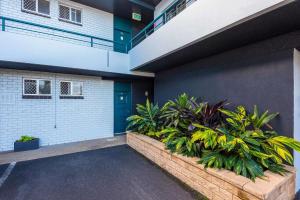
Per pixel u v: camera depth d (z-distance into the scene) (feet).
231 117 9.91
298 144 7.25
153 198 8.04
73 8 18.34
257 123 9.05
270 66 9.57
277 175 7.23
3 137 14.75
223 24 8.49
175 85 17.33
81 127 18.69
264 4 6.84
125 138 19.70
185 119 11.23
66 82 17.90
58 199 7.94
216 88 12.88
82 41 17.83
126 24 22.41
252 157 7.95
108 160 12.81
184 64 16.16
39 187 8.95
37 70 15.66
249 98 10.64
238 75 11.30
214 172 7.58
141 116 15.99
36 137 16.14
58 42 14.48
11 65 13.55
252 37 9.55
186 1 15.20
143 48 16.21
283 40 9.04
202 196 8.10
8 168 11.32
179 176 9.75
